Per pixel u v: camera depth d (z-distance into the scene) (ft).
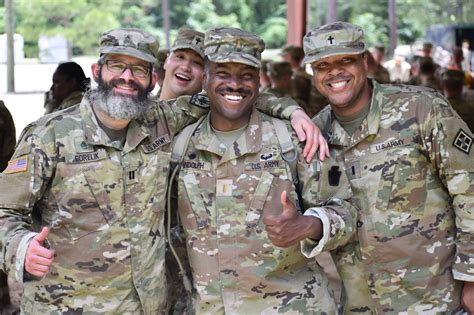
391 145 9.35
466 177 9.05
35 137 8.78
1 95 51.03
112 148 8.91
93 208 8.84
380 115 9.45
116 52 8.68
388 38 80.38
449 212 9.49
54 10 68.03
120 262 8.89
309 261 9.44
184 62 12.00
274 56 54.19
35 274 8.03
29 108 46.09
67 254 8.86
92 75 9.09
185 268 9.68
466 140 9.17
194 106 9.70
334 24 9.43
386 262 9.46
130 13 75.25
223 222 9.13
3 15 57.47
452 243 9.46
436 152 9.20
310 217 8.61
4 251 8.29
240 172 9.19
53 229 8.88
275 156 9.22
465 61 37.99
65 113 9.05
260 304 9.11
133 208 8.96
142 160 9.07
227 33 9.05
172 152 9.39
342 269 9.95
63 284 8.91
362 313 9.93
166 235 9.46
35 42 67.41
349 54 9.20
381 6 81.61
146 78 8.95
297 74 25.35
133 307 9.04
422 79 29.04
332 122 9.86
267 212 9.09
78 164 8.82
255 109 9.54
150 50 8.93
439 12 72.59
